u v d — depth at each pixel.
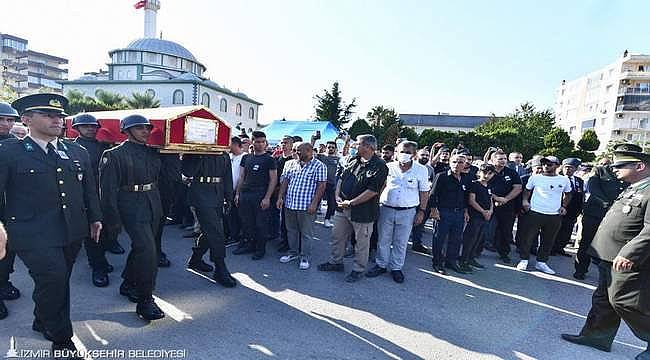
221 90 43.62
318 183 5.04
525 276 5.45
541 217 5.55
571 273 5.78
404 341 3.35
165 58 46.41
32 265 2.64
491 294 4.63
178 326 3.36
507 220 6.16
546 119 42.81
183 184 4.71
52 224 2.75
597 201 5.27
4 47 70.94
